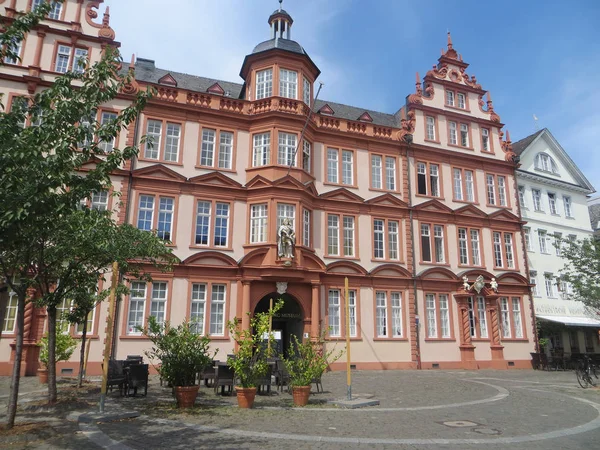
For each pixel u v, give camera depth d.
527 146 36.16
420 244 27.97
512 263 30.98
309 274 23.78
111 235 12.60
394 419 11.14
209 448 8.16
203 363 12.60
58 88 9.96
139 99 10.79
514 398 15.12
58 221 10.17
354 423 10.55
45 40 22.83
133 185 22.36
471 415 11.86
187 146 23.81
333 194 26.25
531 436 9.53
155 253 15.06
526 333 29.88
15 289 9.80
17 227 8.64
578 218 37.53
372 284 26.06
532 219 34.66
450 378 21.31
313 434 9.35
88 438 8.79
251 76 26.44
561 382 20.58
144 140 10.70
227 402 13.15
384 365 25.19
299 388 12.86
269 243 23.08
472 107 32.72
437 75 32.03
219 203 23.80
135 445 8.33
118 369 14.52
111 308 11.41
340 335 24.77
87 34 23.64
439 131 30.75
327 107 28.83
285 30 28.64
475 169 31.30
